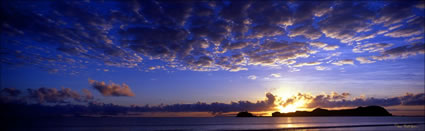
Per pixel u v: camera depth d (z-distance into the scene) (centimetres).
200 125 8894
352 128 6016
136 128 7081
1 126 7569
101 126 8006
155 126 8181
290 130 5678
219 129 6353
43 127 7312
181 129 6781
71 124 9244
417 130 5231
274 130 5669
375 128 5900
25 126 7700
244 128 6694
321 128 6088
